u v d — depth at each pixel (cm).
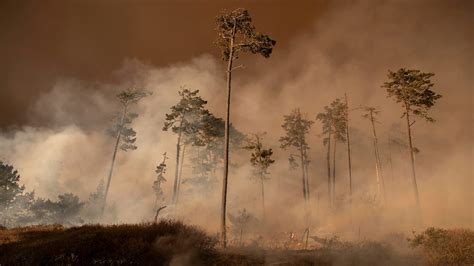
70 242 979
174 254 1020
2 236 1202
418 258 1277
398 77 3231
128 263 912
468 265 1126
